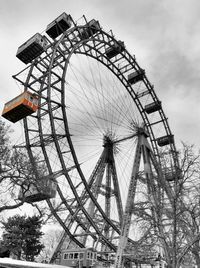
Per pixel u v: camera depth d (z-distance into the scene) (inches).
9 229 2196.1
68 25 2055.9
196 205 1155.3
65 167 1779.0
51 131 1793.8
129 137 2196.1
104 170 2175.2
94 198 1905.8
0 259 658.2
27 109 1598.2
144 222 1245.7
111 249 1947.6
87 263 1702.8
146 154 2071.9
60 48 1980.8
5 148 1402.6
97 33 2306.8
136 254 1489.9
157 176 1457.9
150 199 1275.8
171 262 1087.6
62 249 1893.5
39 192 1535.4
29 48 1825.8
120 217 2094.0
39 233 2242.9
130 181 1895.9
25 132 1867.6
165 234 1185.4
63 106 1876.2
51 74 1909.4
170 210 1200.2
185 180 1137.4
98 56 2337.6
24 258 2388.0
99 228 1996.8
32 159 1668.3
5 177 1344.7
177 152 1239.5
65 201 1823.3
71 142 1835.6
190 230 1205.7
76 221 1932.8
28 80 1945.1
